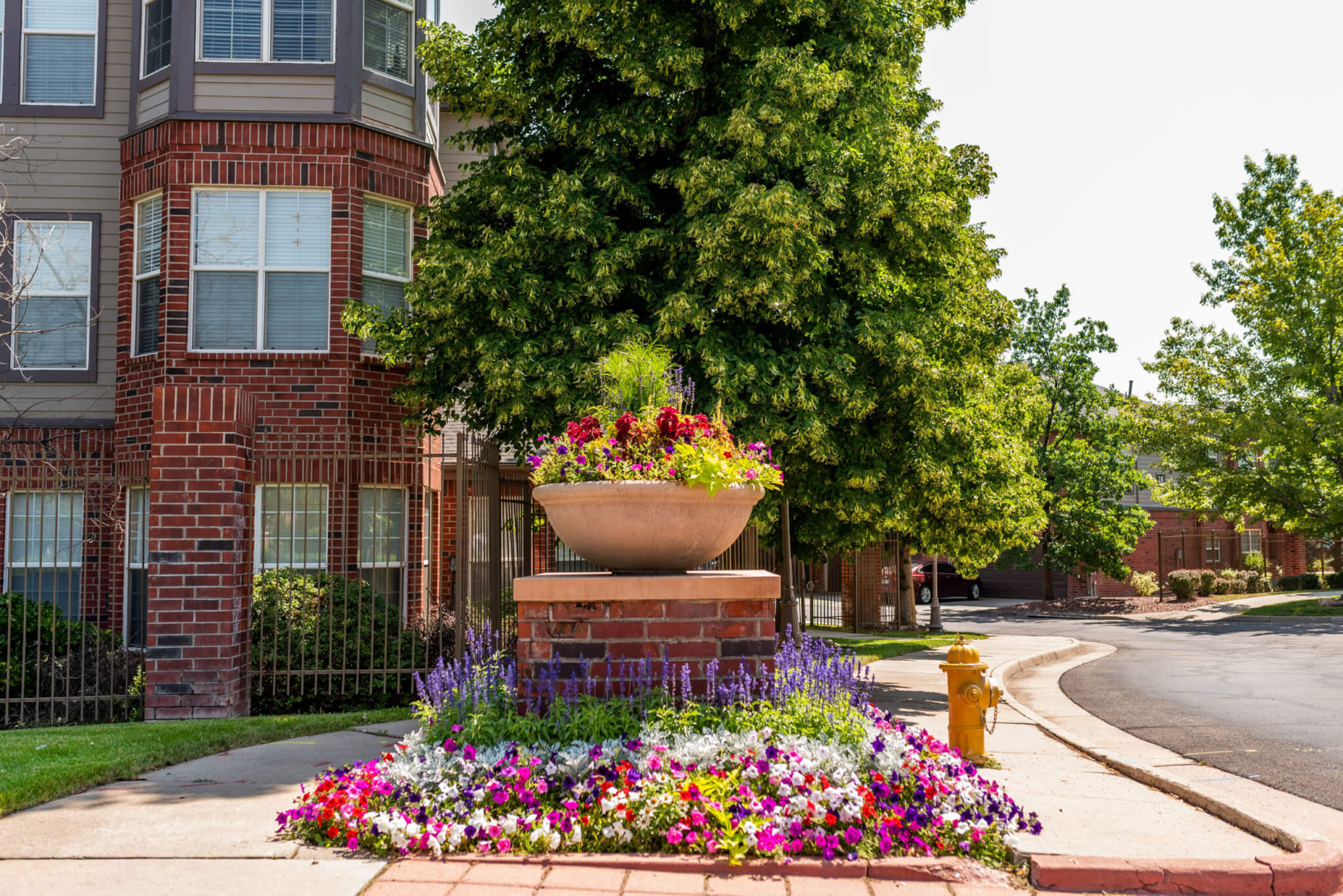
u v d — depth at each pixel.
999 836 4.88
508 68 11.96
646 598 5.54
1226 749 8.12
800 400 9.15
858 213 9.95
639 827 4.63
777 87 9.51
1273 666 14.34
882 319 9.75
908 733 6.08
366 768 5.45
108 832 4.89
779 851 4.53
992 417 13.77
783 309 9.49
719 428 6.00
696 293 9.66
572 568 15.02
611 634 5.53
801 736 5.34
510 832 4.66
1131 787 6.29
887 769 5.17
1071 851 4.69
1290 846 4.82
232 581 8.68
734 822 4.64
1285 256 28.34
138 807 5.41
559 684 5.52
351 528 12.60
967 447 11.00
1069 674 13.95
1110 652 17.52
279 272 12.84
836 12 10.88
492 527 10.43
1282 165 28.62
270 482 12.46
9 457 12.84
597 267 9.68
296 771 6.35
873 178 9.88
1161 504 37.81
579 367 9.41
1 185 11.66
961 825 4.81
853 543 12.25
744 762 5.02
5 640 9.33
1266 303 27.94
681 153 10.70
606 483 5.41
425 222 13.73
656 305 9.94
